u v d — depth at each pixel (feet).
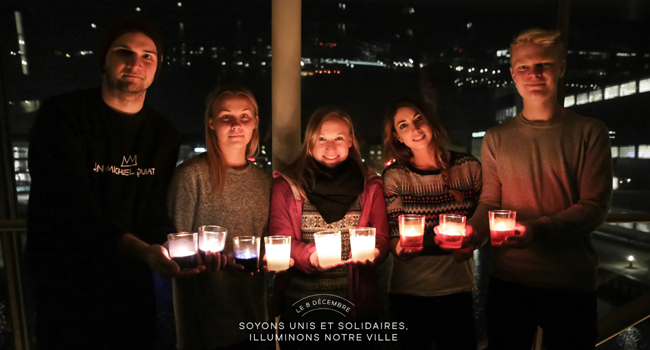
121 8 7.18
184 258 5.17
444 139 6.69
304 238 6.20
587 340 6.17
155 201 6.07
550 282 6.19
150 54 5.66
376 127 7.41
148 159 6.00
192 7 7.91
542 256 6.23
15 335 7.37
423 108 6.54
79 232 5.41
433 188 6.47
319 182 6.22
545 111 6.18
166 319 6.61
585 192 6.00
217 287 6.13
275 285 6.28
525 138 6.31
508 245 5.69
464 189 6.56
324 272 6.13
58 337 5.57
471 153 7.31
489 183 6.63
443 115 7.82
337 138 6.12
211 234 5.36
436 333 6.41
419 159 6.72
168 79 7.51
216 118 5.89
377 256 5.96
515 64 6.21
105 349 5.79
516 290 6.42
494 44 8.36
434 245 6.38
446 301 6.32
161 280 6.38
